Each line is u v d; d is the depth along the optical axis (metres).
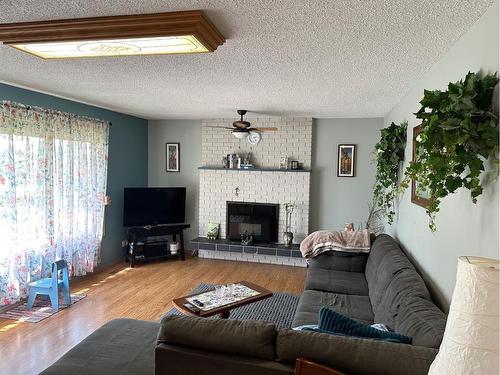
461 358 0.83
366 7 1.63
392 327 2.05
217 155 5.92
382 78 2.92
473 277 0.83
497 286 0.80
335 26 1.87
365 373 1.41
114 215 5.41
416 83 3.04
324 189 5.60
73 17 1.82
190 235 6.19
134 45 2.03
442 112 1.59
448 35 1.95
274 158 5.67
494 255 1.45
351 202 5.51
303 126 5.51
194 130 6.07
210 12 1.72
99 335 2.33
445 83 2.27
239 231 5.84
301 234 5.57
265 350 1.58
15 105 3.45
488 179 1.52
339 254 3.94
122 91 3.71
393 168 3.87
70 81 3.28
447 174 1.56
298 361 1.45
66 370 1.95
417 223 2.83
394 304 2.18
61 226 4.11
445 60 2.27
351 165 5.46
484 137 1.46
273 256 5.50
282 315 3.63
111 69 2.82
